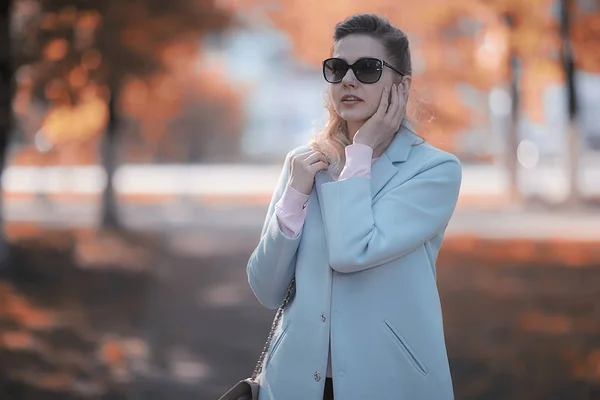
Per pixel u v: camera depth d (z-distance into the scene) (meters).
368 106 2.63
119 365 7.45
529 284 12.36
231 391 2.64
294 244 2.58
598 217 23.42
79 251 16.98
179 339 8.66
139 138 44.38
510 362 7.38
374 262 2.46
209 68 47.12
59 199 34.38
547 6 20.22
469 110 28.19
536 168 39.03
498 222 22.58
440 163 2.62
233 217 26.45
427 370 2.52
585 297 11.03
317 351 2.52
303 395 2.52
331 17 22.72
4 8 13.12
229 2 19.50
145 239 19.78
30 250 15.73
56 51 16.66
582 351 7.79
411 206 2.54
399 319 2.51
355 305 2.52
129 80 19.48
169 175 49.72
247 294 11.87
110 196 21.17
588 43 19.33
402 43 2.67
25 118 22.08
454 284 12.52
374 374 2.48
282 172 2.83
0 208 13.32
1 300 10.80
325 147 2.69
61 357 7.79
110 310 10.56
